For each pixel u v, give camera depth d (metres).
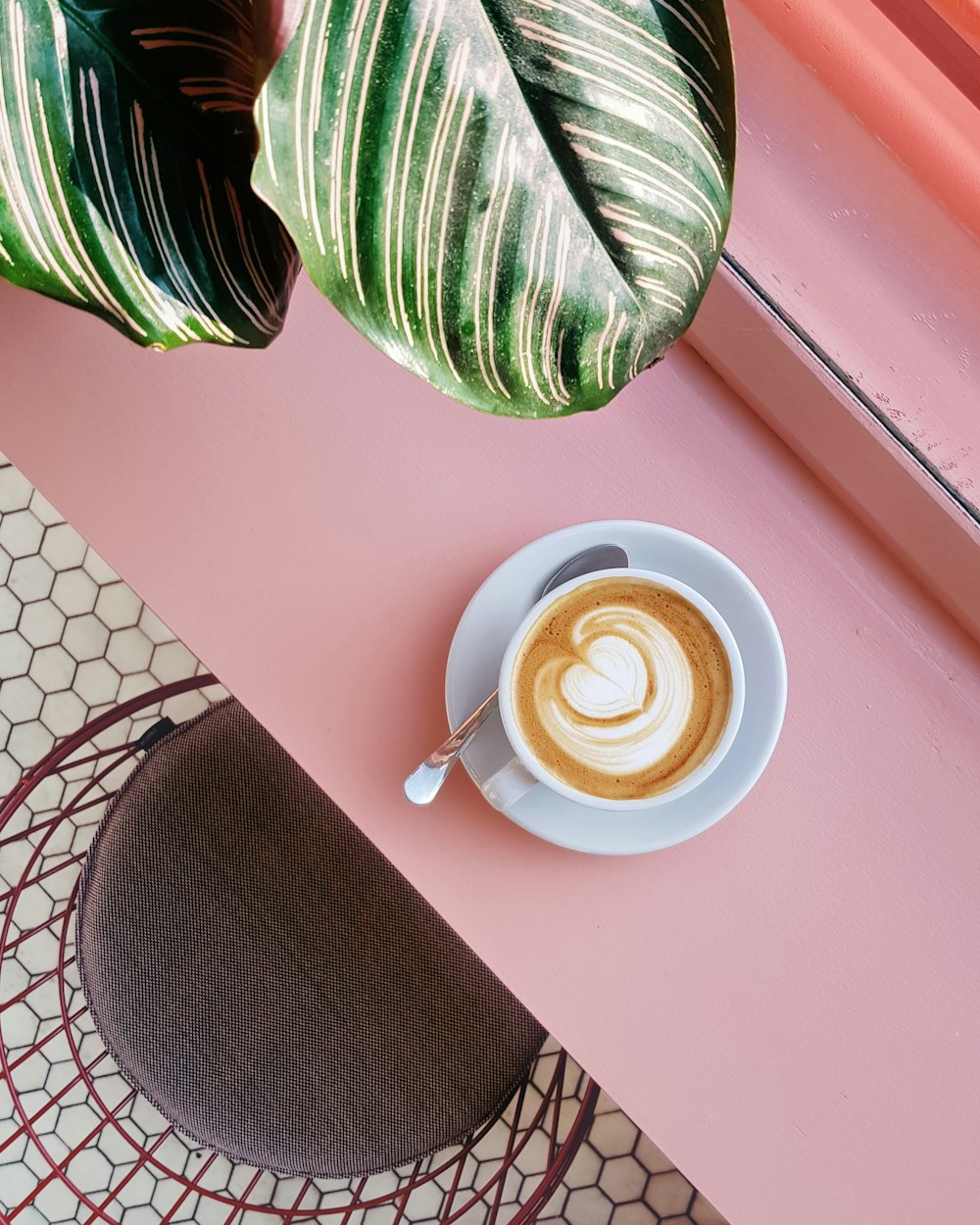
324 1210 0.98
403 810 0.72
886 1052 0.69
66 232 0.44
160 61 0.44
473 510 0.75
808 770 0.72
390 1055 0.95
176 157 0.45
